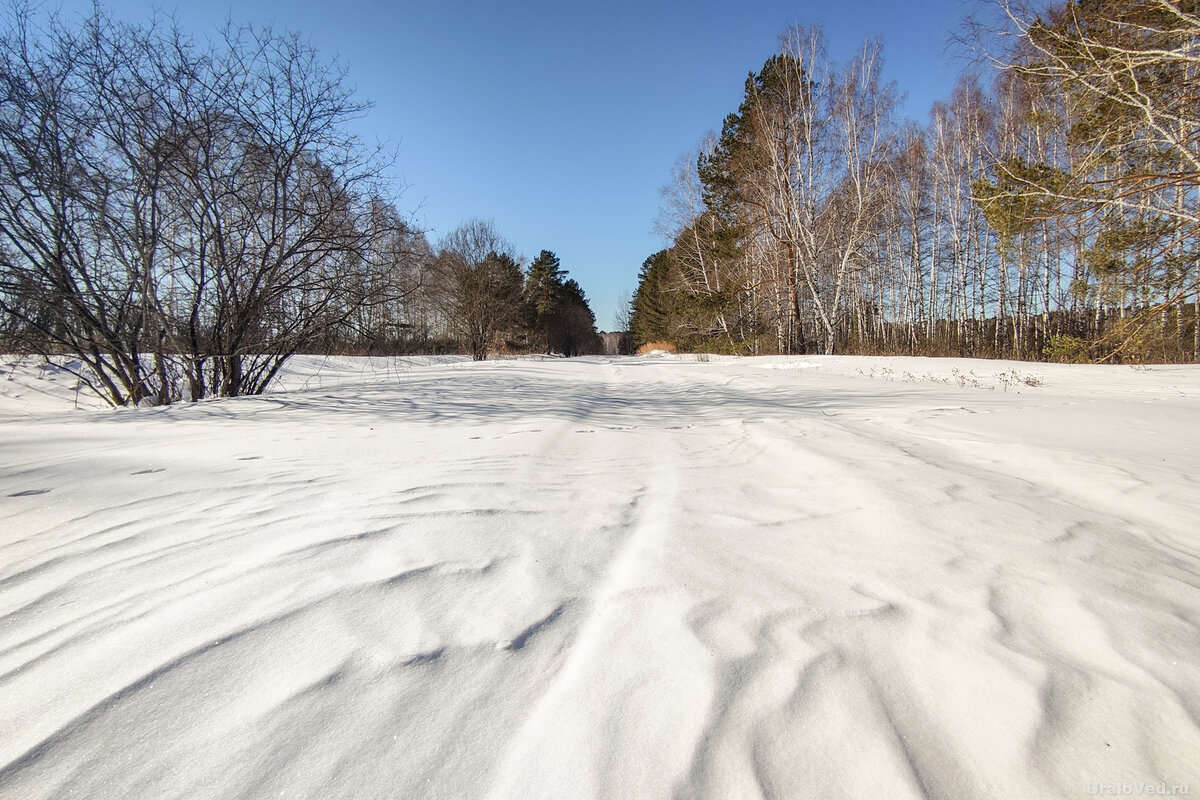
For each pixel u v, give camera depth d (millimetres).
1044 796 930
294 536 1987
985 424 4551
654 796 921
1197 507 2338
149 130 7094
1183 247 7586
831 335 20484
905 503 2406
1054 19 7398
